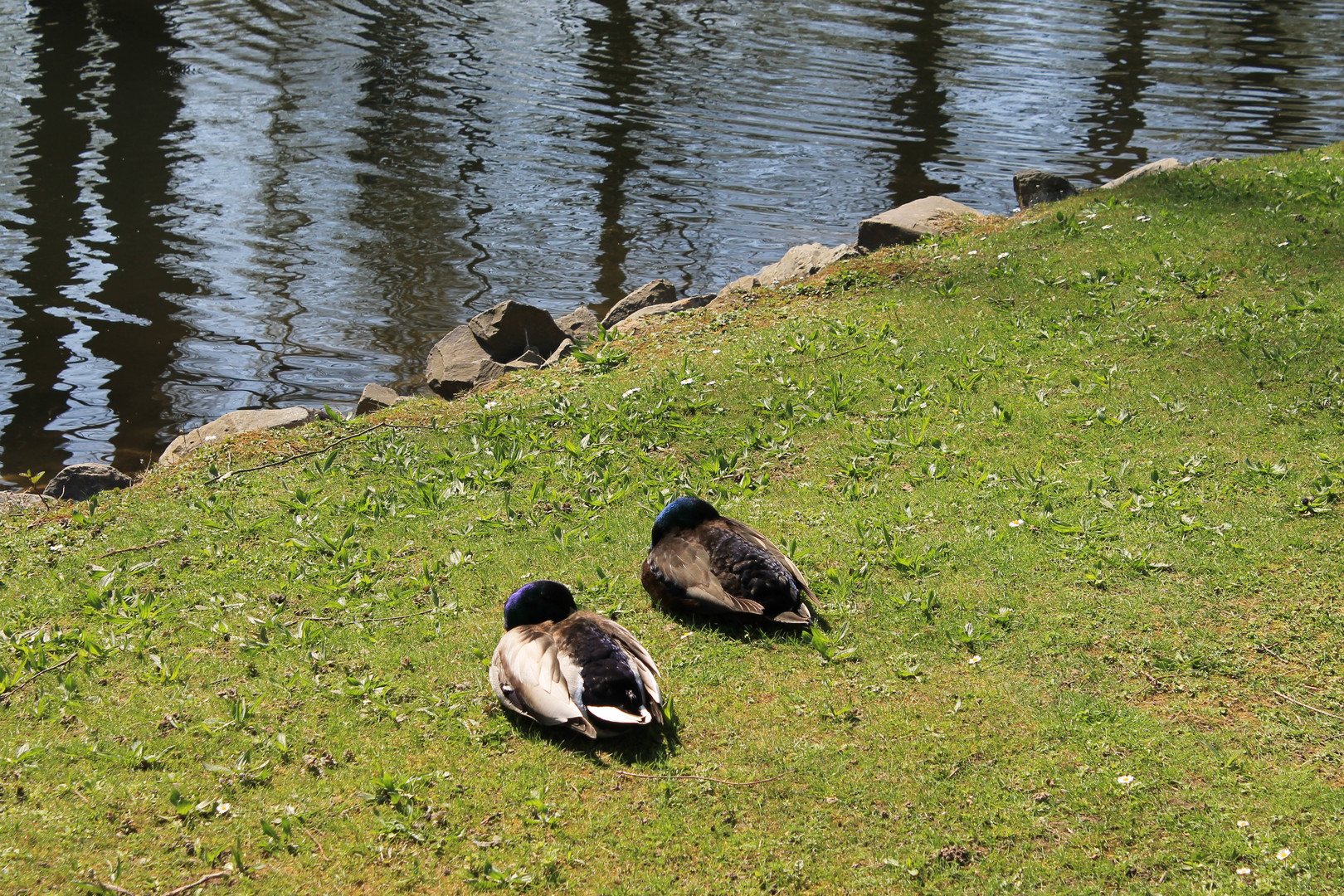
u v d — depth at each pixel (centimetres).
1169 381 921
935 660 600
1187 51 3009
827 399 954
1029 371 970
